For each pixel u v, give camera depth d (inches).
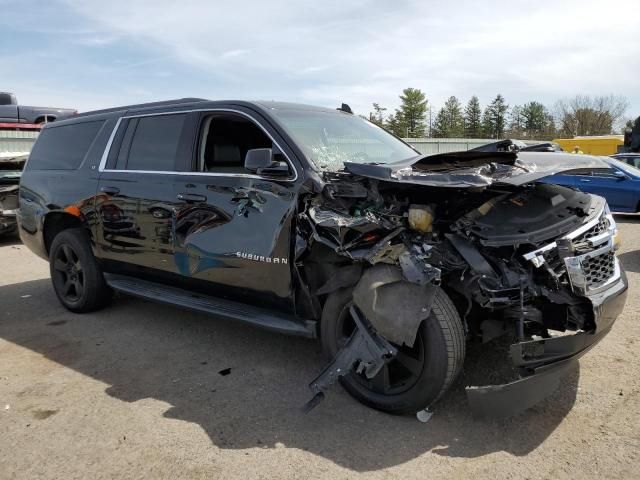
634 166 531.8
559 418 123.6
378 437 118.4
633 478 101.0
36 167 225.3
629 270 263.3
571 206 130.9
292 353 168.4
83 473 107.4
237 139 173.0
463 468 106.3
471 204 128.9
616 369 147.3
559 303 115.8
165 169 172.1
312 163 142.2
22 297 241.8
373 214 128.7
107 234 190.1
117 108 202.1
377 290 119.7
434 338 117.0
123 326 197.3
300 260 137.9
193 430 123.0
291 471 106.8
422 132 3179.1
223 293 159.3
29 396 141.4
